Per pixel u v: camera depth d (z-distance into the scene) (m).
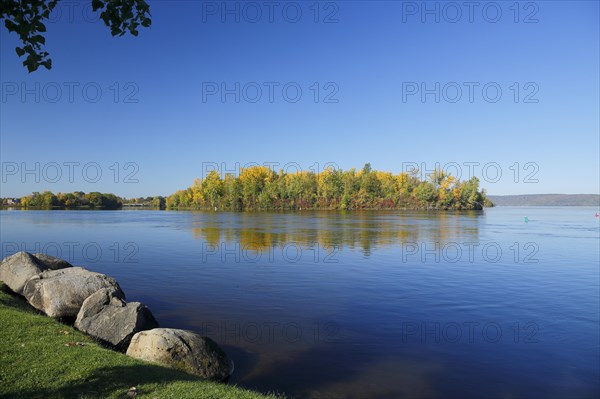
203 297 18.03
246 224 64.75
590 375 10.38
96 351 9.39
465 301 17.56
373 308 16.39
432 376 10.23
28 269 16.34
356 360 11.20
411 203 129.38
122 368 8.40
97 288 14.38
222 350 10.81
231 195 133.88
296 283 20.98
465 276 23.08
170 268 25.36
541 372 10.53
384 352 11.78
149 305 16.77
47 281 14.45
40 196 157.62
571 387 9.72
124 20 5.98
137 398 7.10
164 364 9.49
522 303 17.30
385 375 10.26
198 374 9.58
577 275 23.72
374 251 33.16
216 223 67.62
